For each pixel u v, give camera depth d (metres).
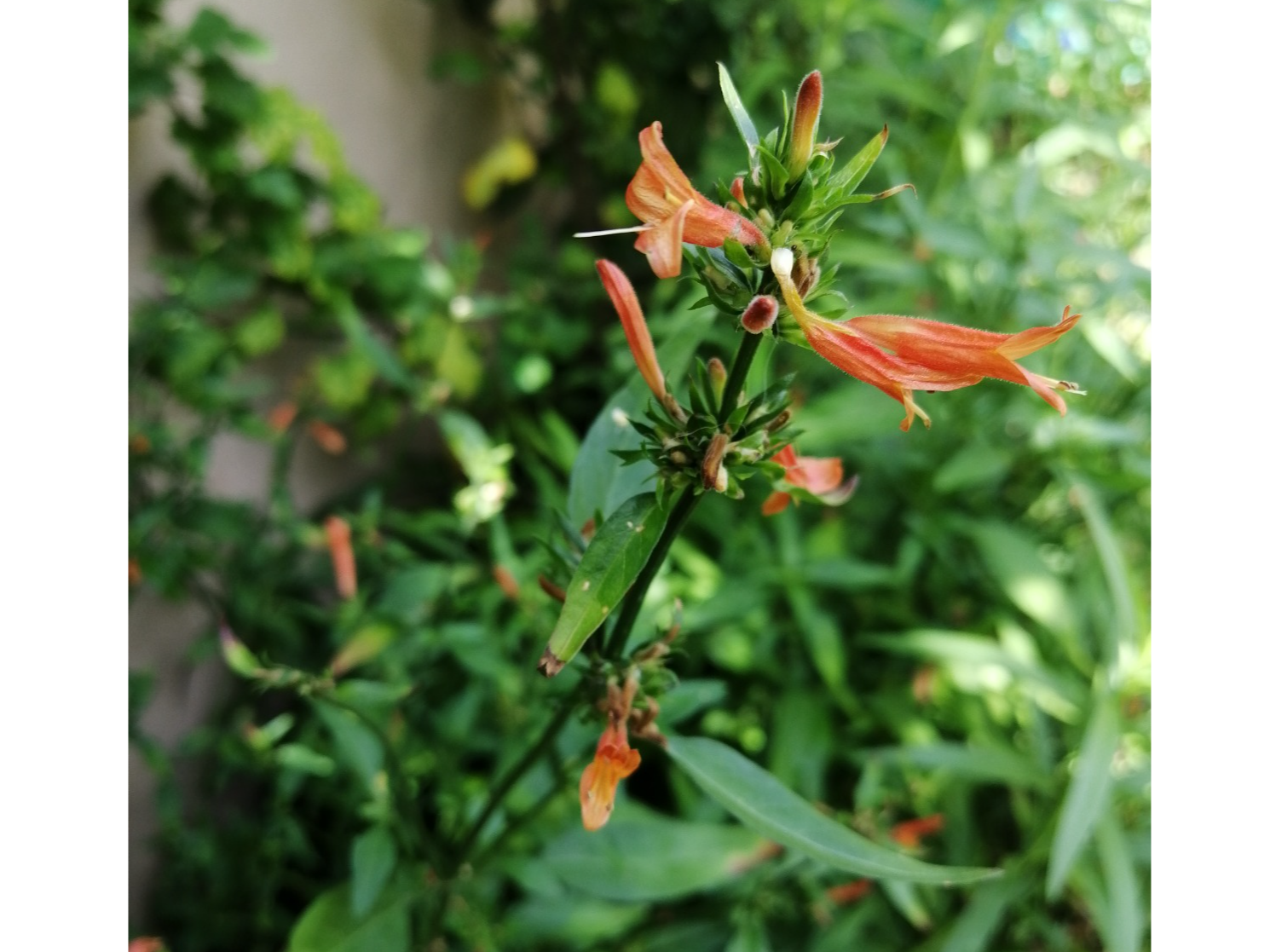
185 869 0.32
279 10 0.39
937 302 0.37
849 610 0.37
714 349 0.35
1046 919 0.32
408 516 0.38
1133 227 0.38
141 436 0.33
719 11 0.44
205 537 0.36
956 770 0.29
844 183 0.13
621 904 0.27
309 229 0.41
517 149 0.50
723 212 0.12
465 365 0.44
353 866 0.20
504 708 0.30
